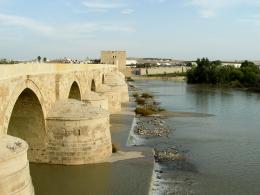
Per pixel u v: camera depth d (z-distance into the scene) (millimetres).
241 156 40094
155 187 30000
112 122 56281
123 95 85875
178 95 107562
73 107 34438
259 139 48438
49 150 33469
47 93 33375
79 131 33281
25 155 19875
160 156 39000
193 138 48688
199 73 159500
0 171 17938
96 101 49719
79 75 46750
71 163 33281
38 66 30969
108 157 36000
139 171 32062
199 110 75562
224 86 141625
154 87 139875
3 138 20531
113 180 29656
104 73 79875
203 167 35969
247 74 137375
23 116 32688
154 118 64125
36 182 29062
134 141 45750
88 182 29203
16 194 18719
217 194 29078
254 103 88000
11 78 25250
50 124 33250
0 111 23453
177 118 64750
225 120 63156
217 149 43000
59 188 27844
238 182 31891
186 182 31562
